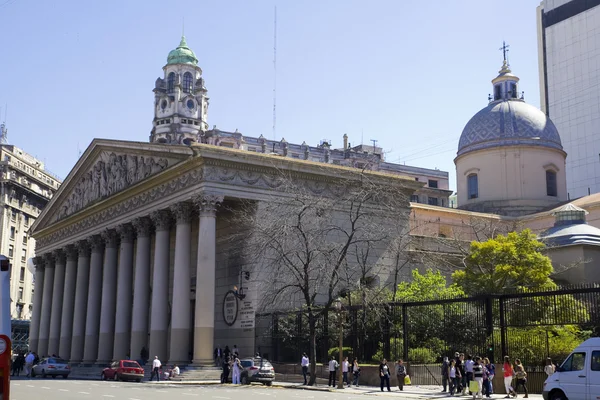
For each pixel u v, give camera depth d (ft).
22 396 95.81
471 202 265.54
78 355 234.17
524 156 258.37
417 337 150.92
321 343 161.68
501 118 264.11
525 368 123.03
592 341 82.23
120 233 213.25
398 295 163.43
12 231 386.32
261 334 169.89
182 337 172.45
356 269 182.50
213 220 169.58
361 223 184.75
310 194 173.68
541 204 254.88
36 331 281.33
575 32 453.58
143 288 197.26
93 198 234.58
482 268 176.65
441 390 125.49
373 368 137.80
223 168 173.47
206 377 157.38
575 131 444.96
